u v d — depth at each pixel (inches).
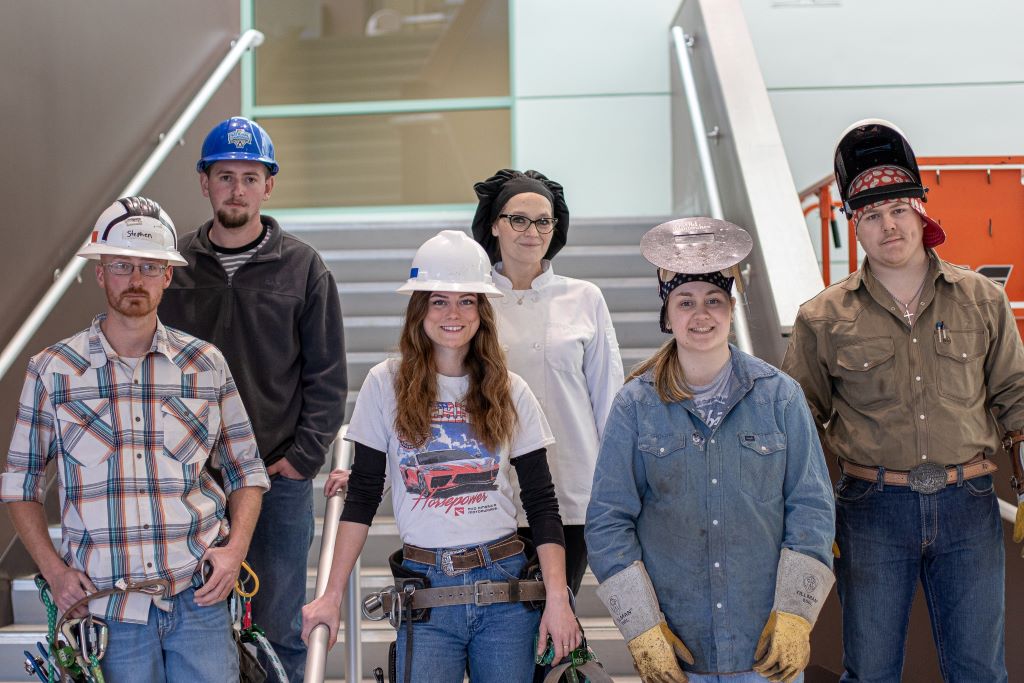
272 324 111.9
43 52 138.6
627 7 238.7
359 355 171.8
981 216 160.6
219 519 92.8
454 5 240.4
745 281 145.3
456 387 88.0
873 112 235.3
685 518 81.7
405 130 239.9
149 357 91.1
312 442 111.6
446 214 238.4
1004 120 234.5
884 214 95.6
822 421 101.9
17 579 127.2
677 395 83.1
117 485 87.2
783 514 82.4
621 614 79.8
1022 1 234.7
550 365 99.7
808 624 77.5
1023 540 93.9
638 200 237.9
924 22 235.0
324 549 96.0
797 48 236.1
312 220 210.5
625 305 183.0
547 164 238.1
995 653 94.9
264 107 240.1
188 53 190.5
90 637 84.7
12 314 129.7
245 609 94.7
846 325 98.1
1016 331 97.8
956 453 93.8
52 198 140.3
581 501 98.5
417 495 85.2
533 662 85.2
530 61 238.8
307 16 240.7
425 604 83.0
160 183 171.5
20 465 88.1
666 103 238.2
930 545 94.8
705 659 80.7
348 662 98.5
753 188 146.6
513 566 85.5
